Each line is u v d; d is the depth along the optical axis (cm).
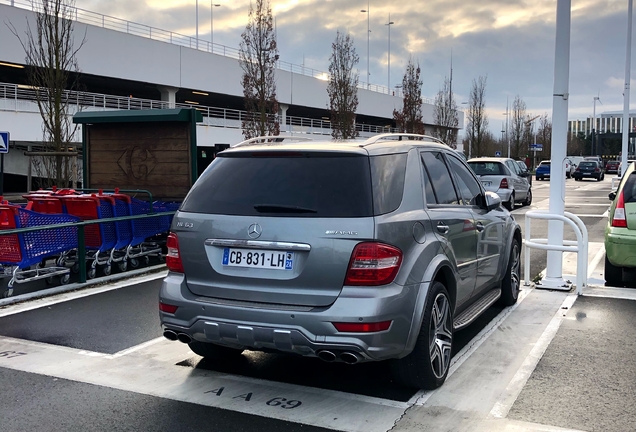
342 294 373
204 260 411
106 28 3177
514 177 1978
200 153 2664
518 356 501
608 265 766
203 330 401
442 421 379
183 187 1088
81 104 2759
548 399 412
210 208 421
